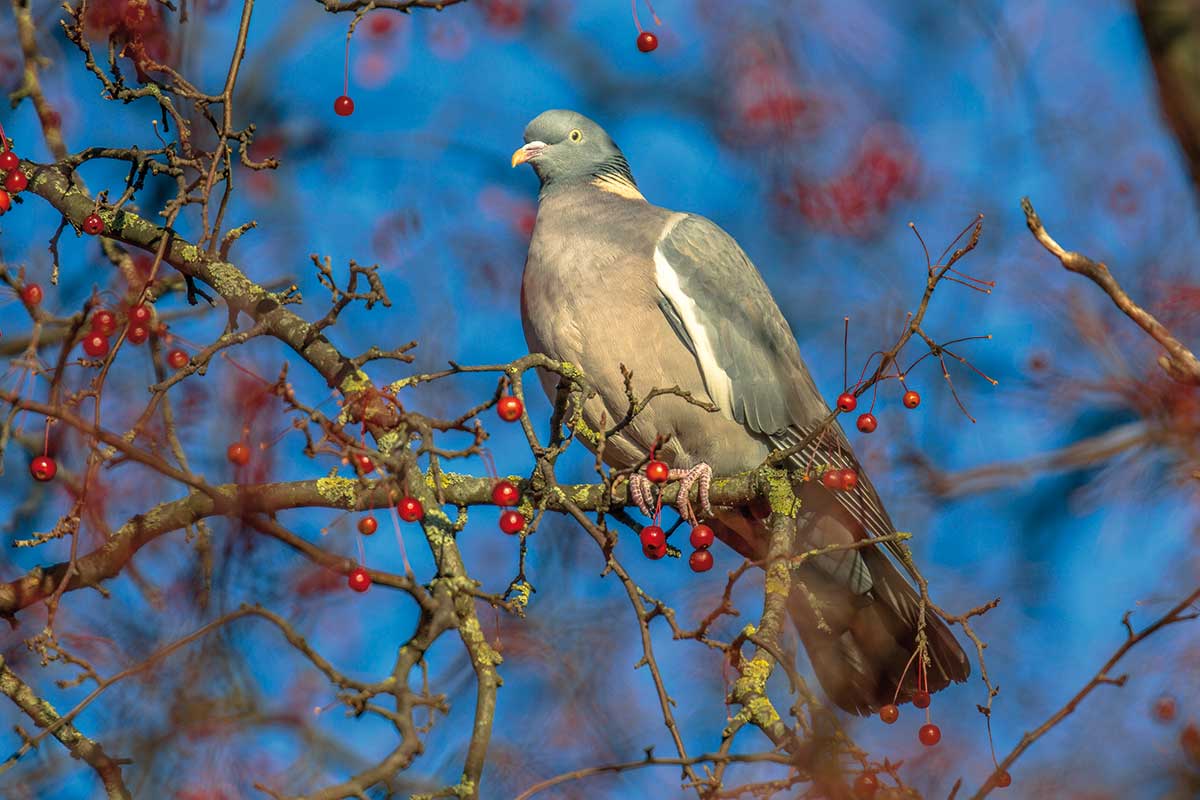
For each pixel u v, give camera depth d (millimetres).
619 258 11266
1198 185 9188
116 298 8531
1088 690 6887
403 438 7148
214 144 13484
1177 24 9055
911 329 8234
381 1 9125
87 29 8773
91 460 7422
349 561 7379
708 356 11156
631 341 11117
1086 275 6855
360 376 8141
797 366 11734
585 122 12469
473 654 7059
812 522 10602
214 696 9383
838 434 11078
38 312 7895
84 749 7926
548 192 12352
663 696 6855
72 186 9242
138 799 9031
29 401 7234
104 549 8906
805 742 6715
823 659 10586
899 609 10555
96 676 7113
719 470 11469
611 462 11750
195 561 9758
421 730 6402
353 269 7652
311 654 6508
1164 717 10148
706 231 11602
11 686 8023
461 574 7414
